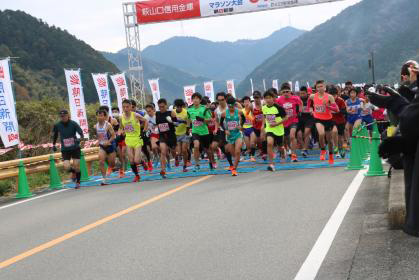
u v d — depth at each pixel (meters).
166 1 24.11
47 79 113.50
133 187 11.84
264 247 5.55
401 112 4.54
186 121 13.99
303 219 6.75
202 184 11.05
